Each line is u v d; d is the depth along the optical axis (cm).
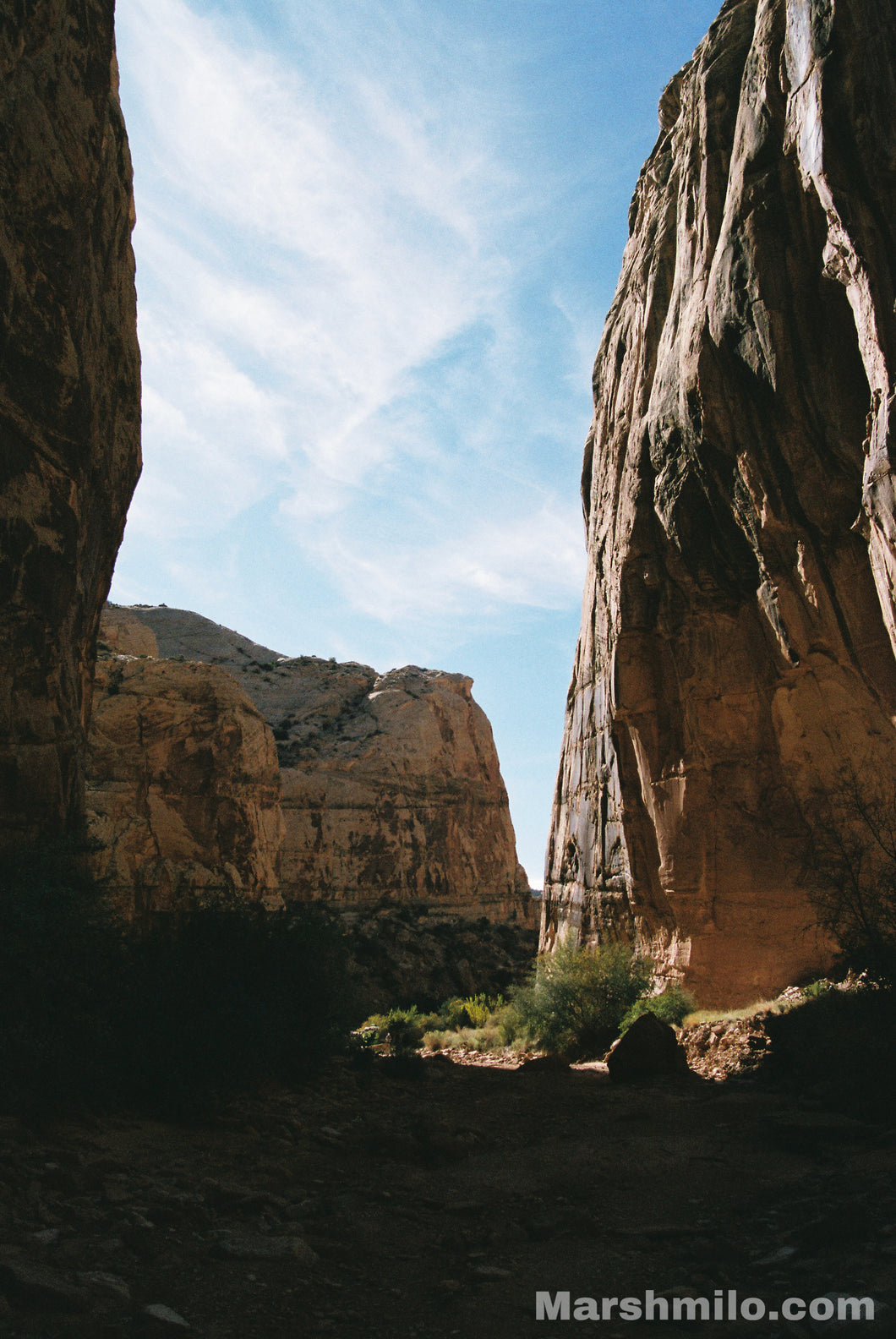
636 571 2102
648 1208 702
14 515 1343
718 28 2002
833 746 1595
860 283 1262
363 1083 1275
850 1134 809
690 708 1902
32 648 1372
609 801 2411
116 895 2656
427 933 5394
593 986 1886
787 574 1588
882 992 1051
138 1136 823
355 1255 596
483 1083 1413
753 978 1733
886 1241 519
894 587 1256
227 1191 682
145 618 7031
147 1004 991
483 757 6819
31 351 1401
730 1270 543
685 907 1884
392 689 6538
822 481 1474
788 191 1503
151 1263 536
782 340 1487
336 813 5553
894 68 1234
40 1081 821
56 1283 459
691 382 1706
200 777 3222
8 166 1354
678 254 2020
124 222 1920
